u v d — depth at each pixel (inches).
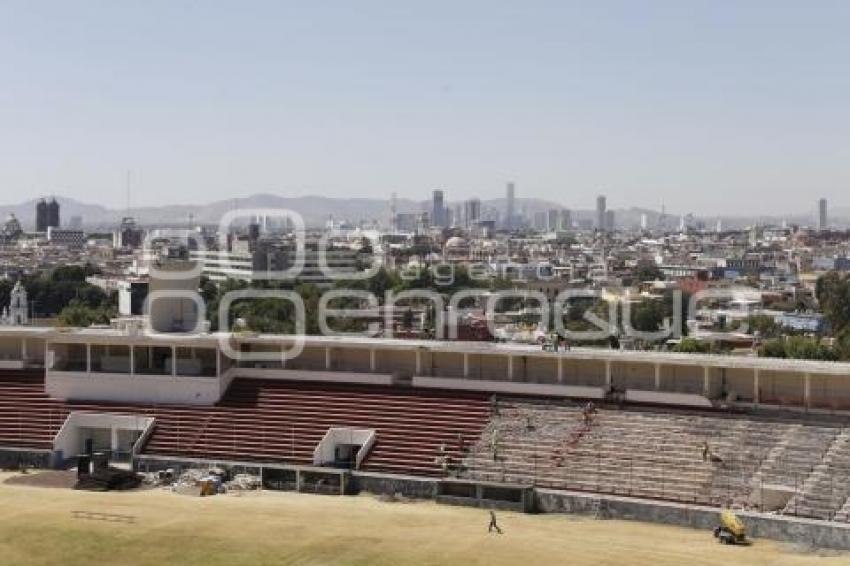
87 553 2847.0
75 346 4707.2
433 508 3469.5
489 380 4308.6
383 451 3873.0
